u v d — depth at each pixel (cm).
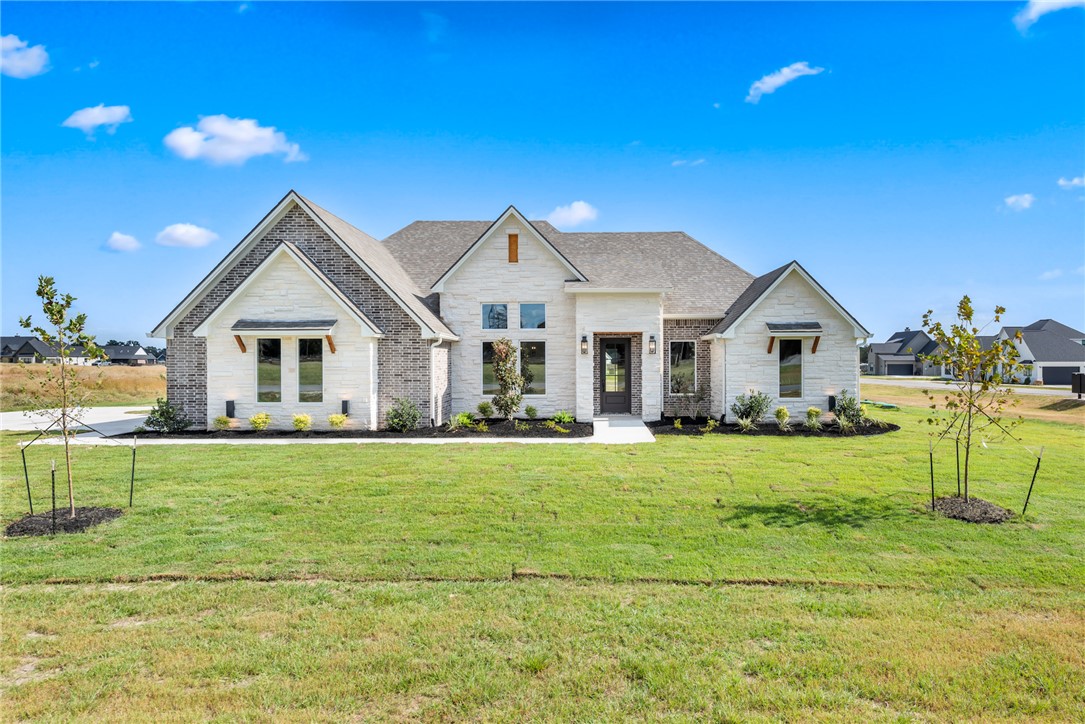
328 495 919
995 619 523
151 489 955
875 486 964
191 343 1683
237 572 627
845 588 589
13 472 1078
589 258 2061
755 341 1755
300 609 545
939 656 462
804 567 639
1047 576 614
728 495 912
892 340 10025
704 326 1953
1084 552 679
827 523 781
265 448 1344
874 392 3578
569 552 683
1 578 611
